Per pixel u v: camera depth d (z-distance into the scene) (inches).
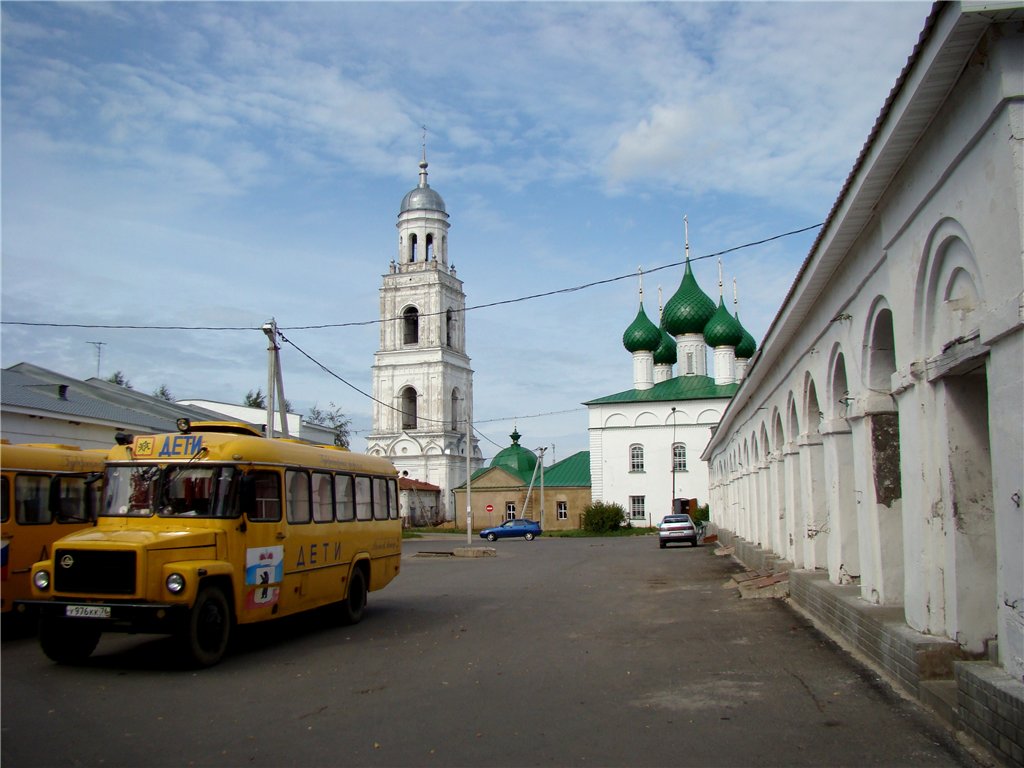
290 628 619.5
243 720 351.3
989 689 278.4
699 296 2974.9
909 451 385.4
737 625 574.6
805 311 615.2
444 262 3535.9
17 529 578.6
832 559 568.1
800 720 328.5
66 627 459.2
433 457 3373.5
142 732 334.0
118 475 503.5
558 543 2148.1
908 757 281.4
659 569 1133.1
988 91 279.6
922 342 370.3
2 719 354.9
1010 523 278.1
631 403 2913.4
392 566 716.0
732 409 1211.9
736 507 1387.8
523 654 492.4
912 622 387.2
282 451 553.3
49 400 1167.0
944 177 325.1
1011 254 270.7
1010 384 275.3
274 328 1062.4
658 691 385.4
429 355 3408.0
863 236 454.6
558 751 298.8
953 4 265.9
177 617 442.6
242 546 498.3
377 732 330.0
